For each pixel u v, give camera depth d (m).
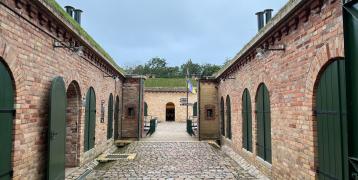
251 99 9.56
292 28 6.17
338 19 4.43
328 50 4.73
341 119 4.50
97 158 10.88
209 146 14.92
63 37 7.38
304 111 5.62
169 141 16.84
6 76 4.81
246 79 10.26
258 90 8.95
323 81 5.04
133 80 18.31
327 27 4.76
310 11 5.31
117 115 16.66
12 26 4.96
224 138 15.17
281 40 6.82
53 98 6.32
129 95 18.17
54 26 6.68
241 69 11.03
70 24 7.29
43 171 6.27
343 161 4.43
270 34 7.28
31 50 5.70
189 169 9.41
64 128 7.15
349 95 2.90
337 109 4.60
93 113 10.59
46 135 6.43
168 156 11.88
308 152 5.44
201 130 17.67
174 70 58.47
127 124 17.88
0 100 4.60
